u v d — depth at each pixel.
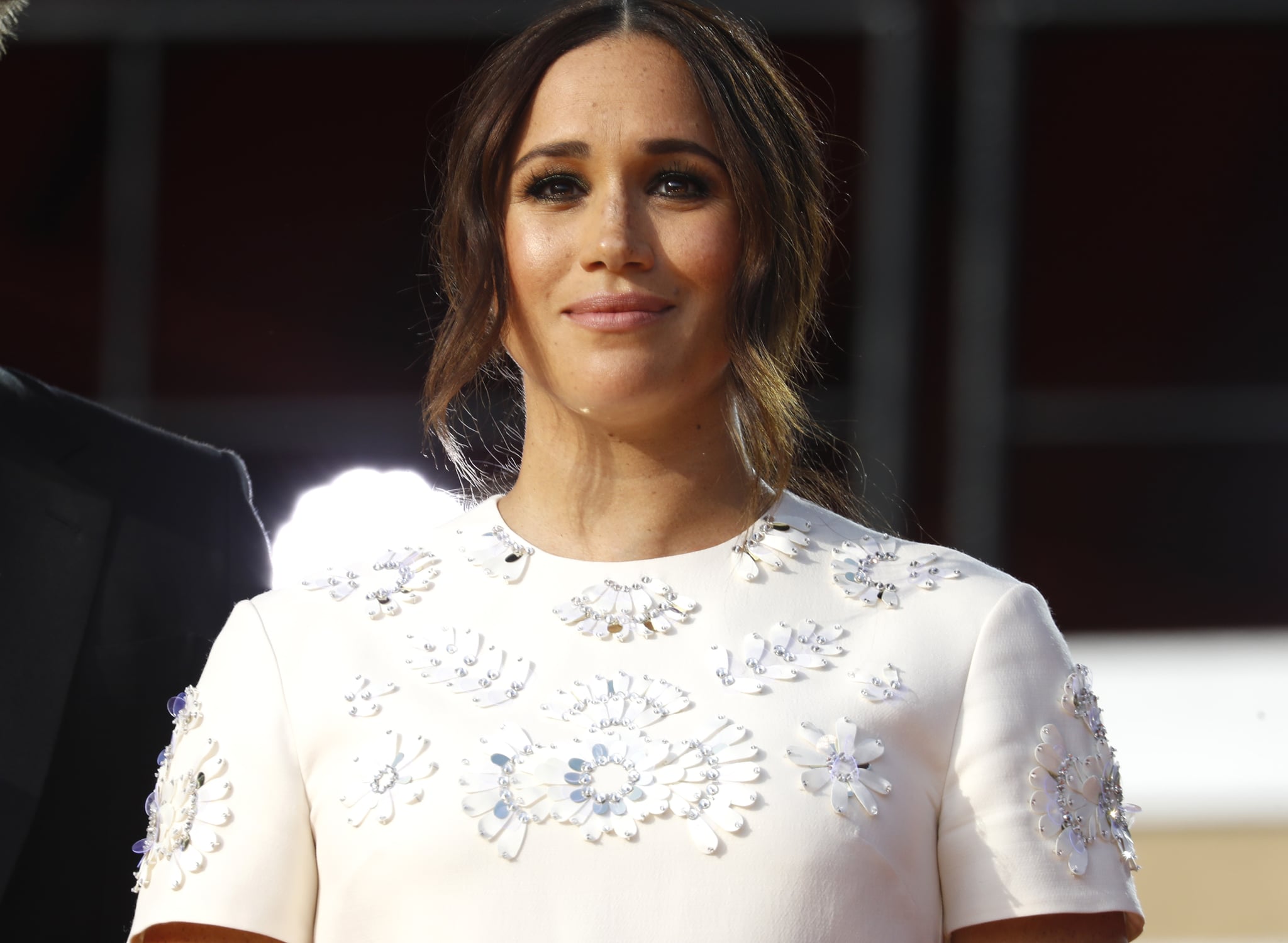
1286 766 18.69
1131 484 30.17
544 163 6.91
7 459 8.66
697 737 6.29
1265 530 30.03
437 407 7.28
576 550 7.02
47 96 27.03
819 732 6.31
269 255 28.48
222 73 27.67
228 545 9.02
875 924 6.09
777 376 6.94
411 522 14.33
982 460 24.98
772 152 7.05
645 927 6.02
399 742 6.42
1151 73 27.89
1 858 7.99
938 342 29.09
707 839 6.09
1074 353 29.66
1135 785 18.30
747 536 6.96
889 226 24.80
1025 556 30.47
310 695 6.62
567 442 7.09
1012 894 6.24
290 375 28.56
